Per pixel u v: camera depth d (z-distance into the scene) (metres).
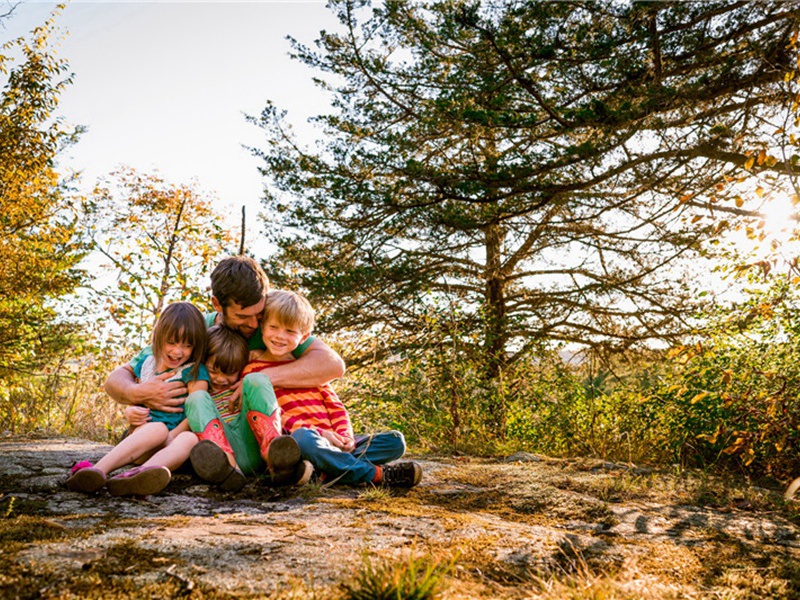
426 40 10.56
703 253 10.09
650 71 7.62
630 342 12.27
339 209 11.74
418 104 11.07
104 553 1.86
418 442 6.86
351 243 11.72
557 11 7.96
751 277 5.71
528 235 12.34
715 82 7.39
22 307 11.14
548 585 1.86
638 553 2.45
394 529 2.41
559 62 7.93
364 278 11.08
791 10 6.65
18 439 5.04
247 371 3.47
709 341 6.45
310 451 3.29
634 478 4.22
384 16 11.05
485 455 5.69
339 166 11.30
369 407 7.39
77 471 2.75
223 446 3.12
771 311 5.39
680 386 5.55
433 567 1.73
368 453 3.58
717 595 2.09
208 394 3.25
